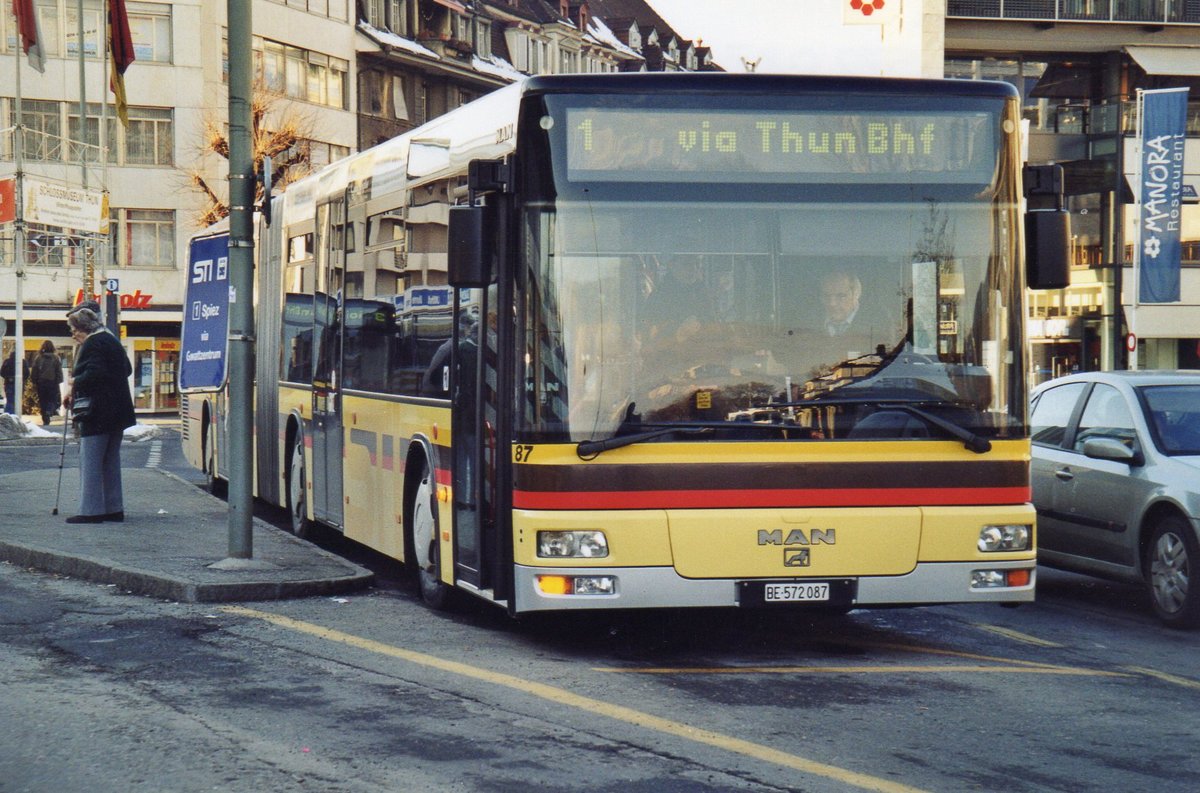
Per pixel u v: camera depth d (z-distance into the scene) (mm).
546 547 8195
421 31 68750
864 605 8445
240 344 11500
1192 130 46250
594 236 8320
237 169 11359
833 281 8445
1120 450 11109
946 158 8602
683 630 9750
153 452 30906
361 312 12148
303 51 60562
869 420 8406
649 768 6078
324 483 13438
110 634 9164
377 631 9422
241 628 9414
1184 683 8367
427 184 10289
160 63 56125
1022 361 8625
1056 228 8602
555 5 81000
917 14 31891
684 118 8406
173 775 5895
